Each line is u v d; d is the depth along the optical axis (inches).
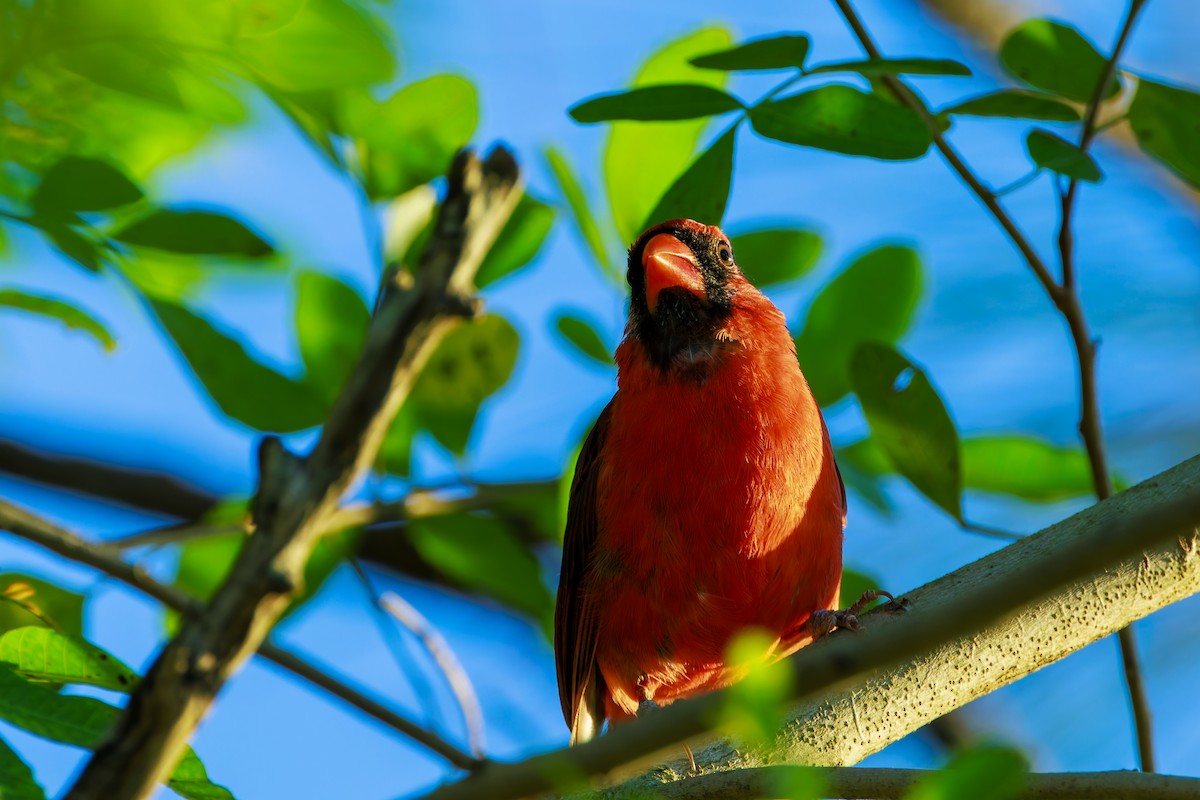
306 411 284.4
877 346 309.4
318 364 341.7
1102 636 270.2
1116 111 525.0
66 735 198.1
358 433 221.5
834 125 261.9
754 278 370.6
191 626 202.8
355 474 220.1
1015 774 172.6
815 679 185.5
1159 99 280.1
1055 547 268.5
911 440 308.0
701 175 268.8
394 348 226.7
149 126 272.7
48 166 244.5
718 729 181.9
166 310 270.5
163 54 221.3
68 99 229.1
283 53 229.3
